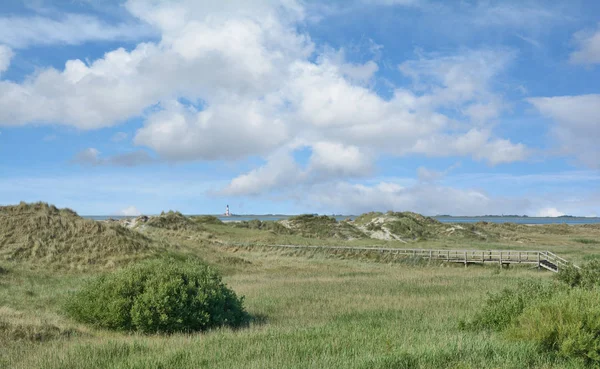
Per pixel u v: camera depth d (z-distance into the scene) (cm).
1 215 3781
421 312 1700
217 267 3816
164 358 965
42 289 2530
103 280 1628
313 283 2872
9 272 2928
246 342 1120
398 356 890
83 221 3928
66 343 1191
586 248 6850
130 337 1362
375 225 9031
